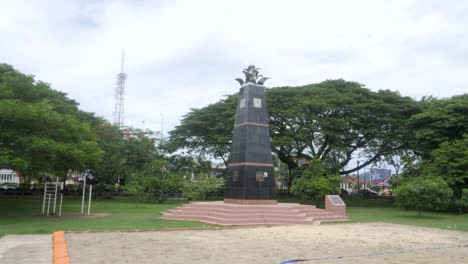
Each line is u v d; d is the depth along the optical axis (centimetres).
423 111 3622
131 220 2100
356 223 2219
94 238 1438
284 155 4347
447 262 1095
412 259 1134
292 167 4491
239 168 2383
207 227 1800
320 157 4134
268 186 2381
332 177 2997
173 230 1725
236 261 1052
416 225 2148
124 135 4328
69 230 1631
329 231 1781
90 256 1088
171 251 1186
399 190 2628
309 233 1689
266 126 2461
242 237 1529
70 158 2145
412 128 3572
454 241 1531
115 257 1079
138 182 3656
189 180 3847
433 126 3284
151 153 4328
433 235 1720
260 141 2414
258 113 2452
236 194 2369
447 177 2842
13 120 1994
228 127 3962
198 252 1177
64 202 3550
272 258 1103
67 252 1140
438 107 3375
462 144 2880
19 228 1689
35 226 1766
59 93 3928
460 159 2814
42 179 4503
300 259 1091
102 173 4191
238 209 2095
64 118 2216
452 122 3116
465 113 3166
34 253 1120
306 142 4034
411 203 2559
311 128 3725
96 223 1920
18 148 2036
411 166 3170
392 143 4081
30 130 2106
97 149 2389
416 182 2616
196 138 4406
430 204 2517
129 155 4203
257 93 2484
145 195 3750
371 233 1741
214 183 3678
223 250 1220
